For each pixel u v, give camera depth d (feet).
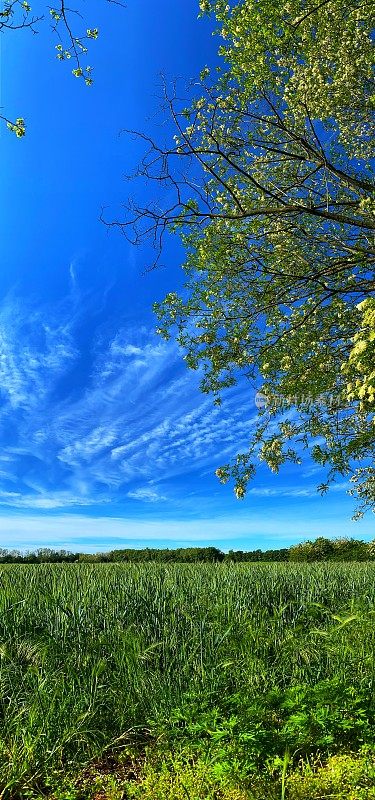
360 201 27.17
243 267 29.60
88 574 30.89
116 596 24.77
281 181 31.27
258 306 31.32
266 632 22.04
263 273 29.48
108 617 21.70
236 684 17.78
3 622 20.02
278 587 29.40
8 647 18.21
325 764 13.04
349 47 28.14
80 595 23.68
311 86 27.76
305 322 30.96
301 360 30.19
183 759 13.42
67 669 17.11
